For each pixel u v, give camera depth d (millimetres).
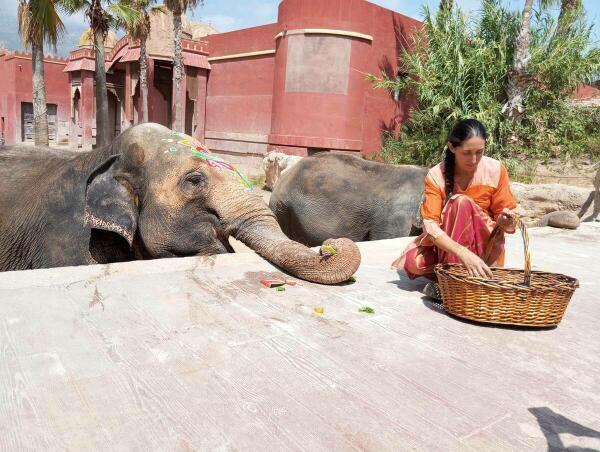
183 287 3574
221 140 23609
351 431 2000
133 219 4738
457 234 3445
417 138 16719
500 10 15516
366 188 7793
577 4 15164
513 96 14859
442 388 2381
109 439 1884
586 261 5543
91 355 2516
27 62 32031
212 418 2039
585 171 14328
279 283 3730
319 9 17609
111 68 27516
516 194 12008
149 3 20750
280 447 1879
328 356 2639
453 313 3277
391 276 4234
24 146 5750
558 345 2984
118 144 4906
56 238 4734
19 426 1938
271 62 21094
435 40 15898
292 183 8438
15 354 2494
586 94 23359
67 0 17969
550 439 2016
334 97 17953
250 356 2584
